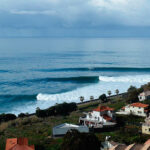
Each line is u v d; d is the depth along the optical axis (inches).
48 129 2439.7
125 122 2564.0
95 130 2332.7
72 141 1626.5
